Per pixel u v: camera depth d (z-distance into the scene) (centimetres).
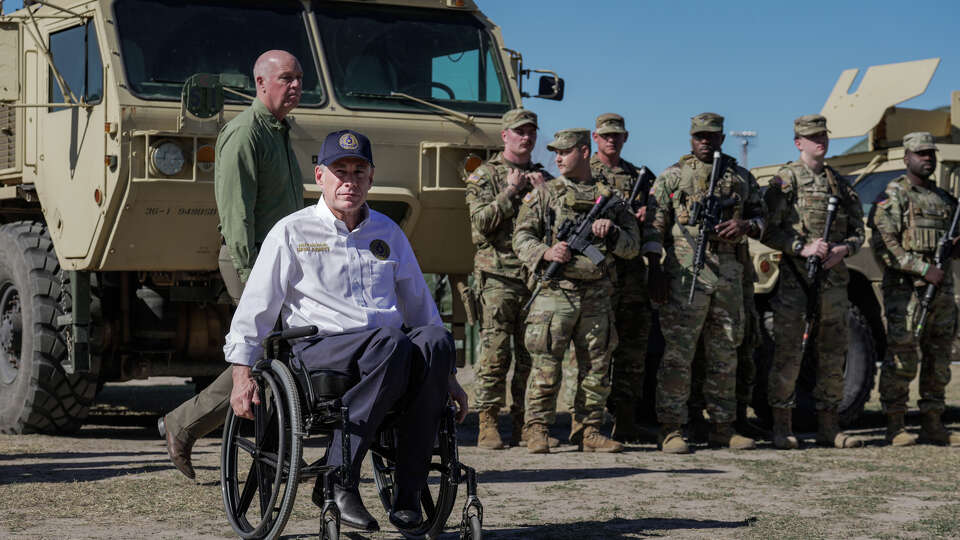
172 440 541
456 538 443
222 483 429
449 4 786
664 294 721
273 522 389
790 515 495
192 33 707
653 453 710
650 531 455
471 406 989
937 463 674
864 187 937
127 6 698
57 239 749
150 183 664
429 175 742
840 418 861
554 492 552
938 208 767
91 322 745
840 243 752
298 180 554
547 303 694
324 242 405
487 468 633
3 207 828
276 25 731
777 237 750
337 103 727
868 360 864
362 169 405
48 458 648
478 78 782
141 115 669
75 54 725
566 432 834
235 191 523
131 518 470
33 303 754
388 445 408
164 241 689
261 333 406
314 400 376
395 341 376
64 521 463
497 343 724
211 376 886
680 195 728
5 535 431
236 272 545
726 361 739
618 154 769
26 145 798
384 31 759
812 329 763
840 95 1030
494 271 719
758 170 1034
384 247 414
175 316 767
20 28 797
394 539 436
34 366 752
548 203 701
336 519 366
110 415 930
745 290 777
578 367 716
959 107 987
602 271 693
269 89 536
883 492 563
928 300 756
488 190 714
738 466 651
